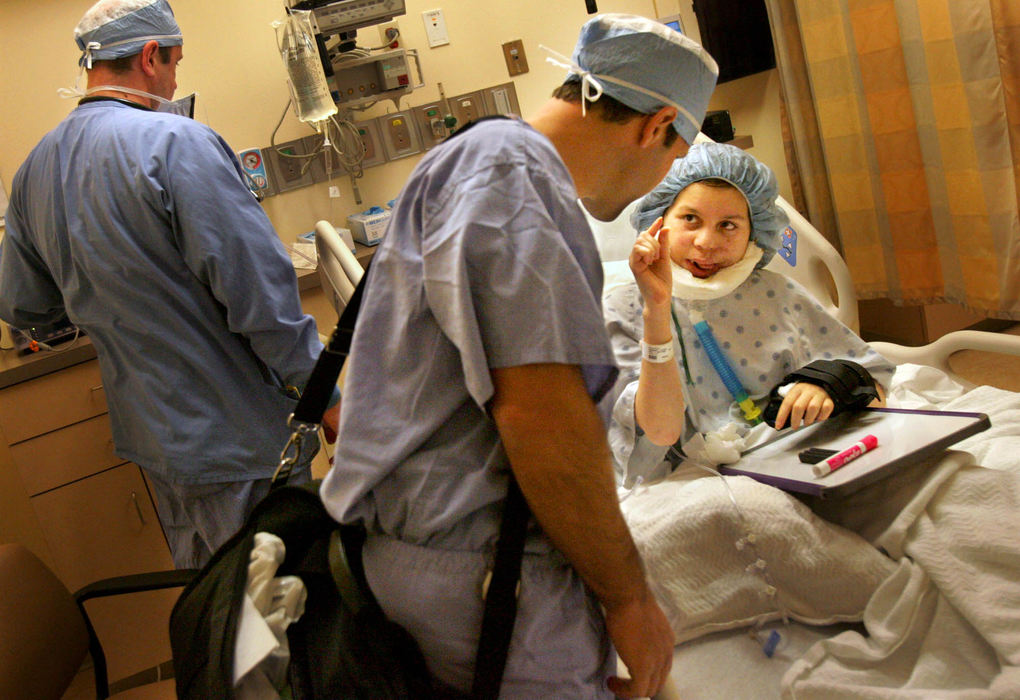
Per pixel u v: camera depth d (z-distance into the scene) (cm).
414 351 84
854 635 120
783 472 129
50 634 144
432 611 86
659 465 147
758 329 157
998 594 112
